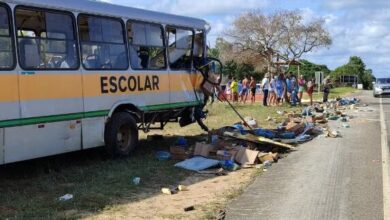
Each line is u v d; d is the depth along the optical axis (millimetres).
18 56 8867
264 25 69062
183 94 13305
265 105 28953
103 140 10828
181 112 13469
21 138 8875
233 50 70562
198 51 14000
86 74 10289
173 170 10234
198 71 13930
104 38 10812
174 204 7832
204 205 7762
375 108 28094
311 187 8867
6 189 8555
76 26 10133
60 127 9680
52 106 9484
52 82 9492
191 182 9352
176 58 13078
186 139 14289
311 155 12055
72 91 9930
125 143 11523
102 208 7551
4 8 8703
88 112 10328
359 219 7070
